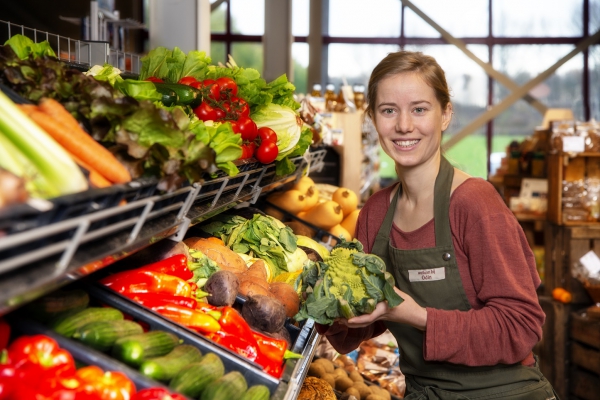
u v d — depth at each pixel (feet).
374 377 10.84
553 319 16.89
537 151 23.24
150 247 5.79
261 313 5.81
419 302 6.62
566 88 47.44
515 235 6.23
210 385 4.16
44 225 2.90
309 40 46.98
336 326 6.74
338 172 16.12
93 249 3.44
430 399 6.59
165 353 4.30
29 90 4.46
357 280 5.61
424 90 6.33
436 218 6.46
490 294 6.08
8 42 5.04
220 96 7.26
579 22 47.06
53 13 20.07
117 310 4.43
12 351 3.43
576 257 17.02
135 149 4.20
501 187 26.48
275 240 8.39
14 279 2.73
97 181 3.85
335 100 18.24
